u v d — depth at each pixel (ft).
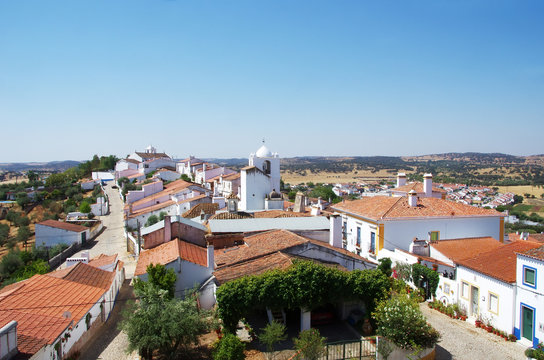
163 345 72.38
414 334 70.18
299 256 96.84
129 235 187.83
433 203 134.31
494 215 129.18
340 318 89.61
